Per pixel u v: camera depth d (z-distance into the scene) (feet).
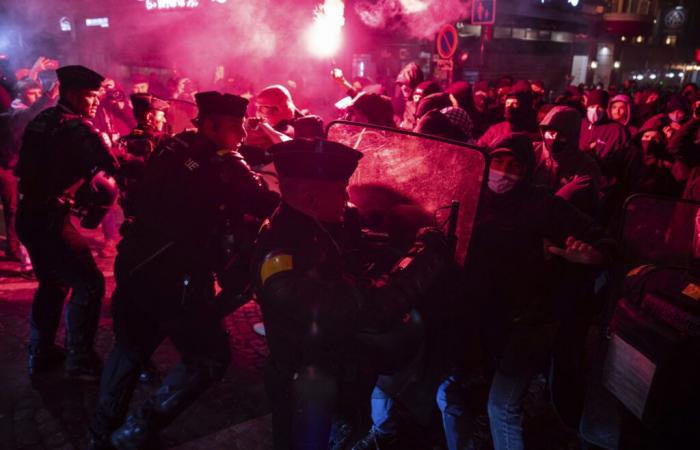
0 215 22.03
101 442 8.50
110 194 10.48
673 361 5.75
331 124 7.75
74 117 9.96
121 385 8.41
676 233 7.06
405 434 9.48
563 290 7.68
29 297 14.66
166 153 8.05
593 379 7.24
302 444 6.08
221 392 10.81
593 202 9.76
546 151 11.11
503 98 26.89
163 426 8.33
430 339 7.23
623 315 6.70
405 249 7.02
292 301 5.45
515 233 7.29
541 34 93.40
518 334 7.62
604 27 107.45
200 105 7.95
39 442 9.18
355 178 7.55
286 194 5.87
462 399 8.11
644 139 15.62
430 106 12.87
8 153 16.21
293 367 6.30
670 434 5.85
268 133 10.71
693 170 12.18
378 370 6.31
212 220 7.94
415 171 7.07
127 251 8.04
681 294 6.30
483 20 37.04
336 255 5.88
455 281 6.90
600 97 18.37
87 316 10.53
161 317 8.06
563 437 9.91
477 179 6.59
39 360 11.03
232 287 8.13
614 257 7.16
